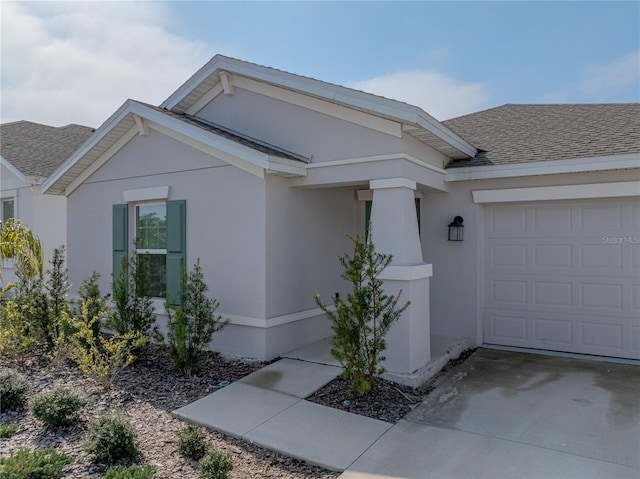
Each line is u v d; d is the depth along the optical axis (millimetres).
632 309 7477
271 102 7938
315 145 7352
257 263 7219
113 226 9211
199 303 6816
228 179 7551
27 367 6895
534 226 8266
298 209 7922
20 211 13719
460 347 8023
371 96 6402
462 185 8586
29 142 15664
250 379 6359
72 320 6785
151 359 7371
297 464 4188
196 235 7984
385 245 6547
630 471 3973
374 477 3908
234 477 3904
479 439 4633
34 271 8945
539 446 4465
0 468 3594
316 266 8398
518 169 7785
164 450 4316
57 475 3688
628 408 5395
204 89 8836
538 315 8242
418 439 4637
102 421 4344
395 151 6496
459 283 8625
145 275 7543
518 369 7059
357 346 5594
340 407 5445
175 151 8242
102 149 9180
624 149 7074
